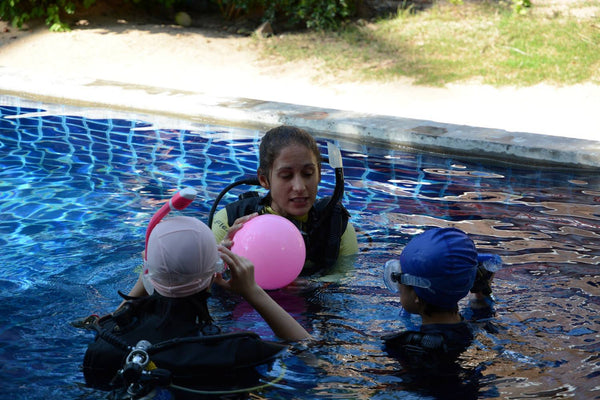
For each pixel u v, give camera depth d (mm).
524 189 5465
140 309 2477
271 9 12125
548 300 3205
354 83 9617
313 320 3002
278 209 3533
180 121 7781
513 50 10258
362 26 11906
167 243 2352
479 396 2342
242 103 8062
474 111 8281
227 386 2342
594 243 4121
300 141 3355
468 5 12453
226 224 3611
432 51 10570
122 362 2350
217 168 5914
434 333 2654
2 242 4059
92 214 4637
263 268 3156
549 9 11891
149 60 10828
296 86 9625
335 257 3619
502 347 2697
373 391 2373
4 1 12203
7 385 2373
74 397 2283
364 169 6051
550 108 8234
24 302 3178
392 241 4129
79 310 3094
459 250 2676
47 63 10711
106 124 7523
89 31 12055
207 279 2441
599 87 8773
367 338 2811
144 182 5453
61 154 6258
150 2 13328
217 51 11211
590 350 2682
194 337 2379
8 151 6309
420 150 6836
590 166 6109
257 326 2916
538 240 4176
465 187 5508
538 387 2396
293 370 2488
